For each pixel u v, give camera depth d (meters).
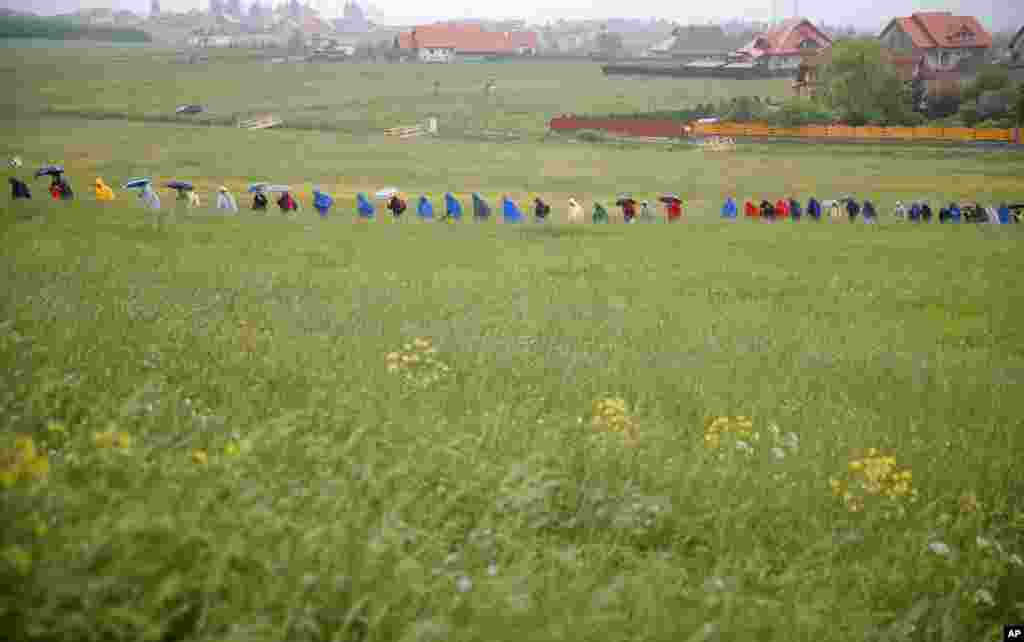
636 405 10.20
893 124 107.12
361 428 6.73
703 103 141.88
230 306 14.97
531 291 22.34
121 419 6.16
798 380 13.95
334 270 23.69
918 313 23.44
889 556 7.50
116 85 165.12
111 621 3.67
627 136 108.31
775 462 8.91
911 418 11.96
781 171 84.00
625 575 5.74
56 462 5.29
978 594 6.95
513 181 73.81
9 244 23.64
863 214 52.62
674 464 8.16
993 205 66.62
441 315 16.78
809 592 6.40
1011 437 11.25
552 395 10.72
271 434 6.51
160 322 11.70
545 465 7.49
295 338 11.89
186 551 4.23
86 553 3.89
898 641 6.16
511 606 4.41
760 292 25.75
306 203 55.69
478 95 155.00
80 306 12.24
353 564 4.59
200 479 5.11
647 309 20.78
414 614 4.35
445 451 6.98
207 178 68.00
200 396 8.32
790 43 197.00
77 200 41.06
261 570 4.30
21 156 76.81
